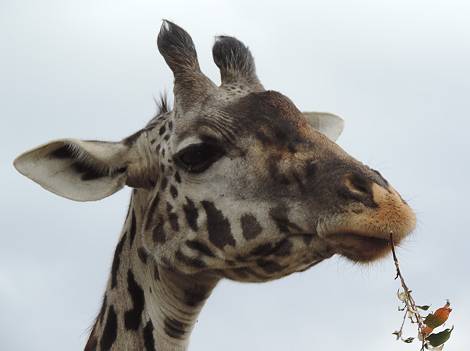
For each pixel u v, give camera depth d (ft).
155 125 31.35
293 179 27.07
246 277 29.22
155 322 30.45
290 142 27.73
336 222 25.21
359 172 25.90
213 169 28.71
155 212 30.09
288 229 27.17
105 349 30.83
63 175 30.58
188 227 29.14
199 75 30.66
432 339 25.14
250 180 27.91
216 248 28.60
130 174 30.89
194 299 30.48
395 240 24.80
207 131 28.73
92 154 30.37
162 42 31.27
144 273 30.81
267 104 28.73
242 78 31.58
